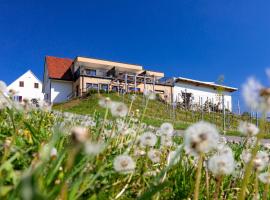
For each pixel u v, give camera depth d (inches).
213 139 42.0
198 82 2516.0
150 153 91.7
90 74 2321.6
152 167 97.7
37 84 2516.0
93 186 67.1
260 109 46.4
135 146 101.7
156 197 67.7
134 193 78.8
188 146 42.4
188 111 951.6
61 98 2460.6
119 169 62.8
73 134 34.9
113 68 2333.9
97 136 87.0
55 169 57.5
